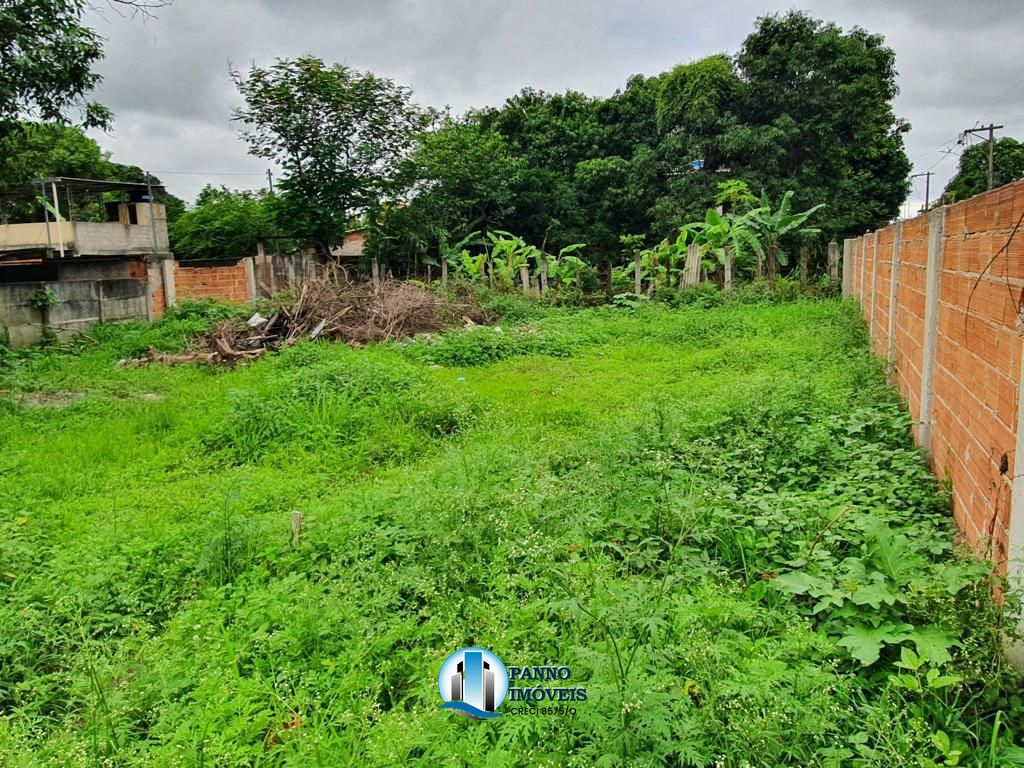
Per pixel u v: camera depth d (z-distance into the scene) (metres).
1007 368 3.07
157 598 3.95
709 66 23.59
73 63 11.09
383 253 22.06
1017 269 2.95
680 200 24.17
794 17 23.25
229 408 7.48
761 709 2.30
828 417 5.62
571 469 5.31
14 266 15.90
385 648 3.09
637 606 2.77
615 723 2.24
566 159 29.73
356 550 4.11
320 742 2.45
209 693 2.79
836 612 3.03
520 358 11.58
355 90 20.53
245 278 18.48
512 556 3.52
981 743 2.38
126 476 6.20
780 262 19.36
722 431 5.61
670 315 14.92
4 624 3.50
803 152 23.50
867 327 10.52
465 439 6.85
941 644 2.65
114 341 13.75
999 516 3.12
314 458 6.48
